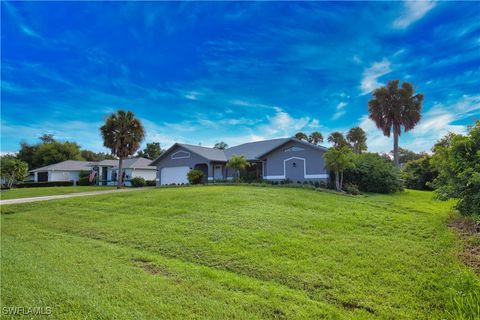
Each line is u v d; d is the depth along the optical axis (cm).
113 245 774
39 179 4331
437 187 947
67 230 984
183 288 474
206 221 914
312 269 533
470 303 379
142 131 2959
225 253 637
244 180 2461
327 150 2016
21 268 583
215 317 382
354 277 497
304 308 401
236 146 3162
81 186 3591
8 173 3381
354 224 852
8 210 1441
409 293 439
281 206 1138
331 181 2155
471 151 797
